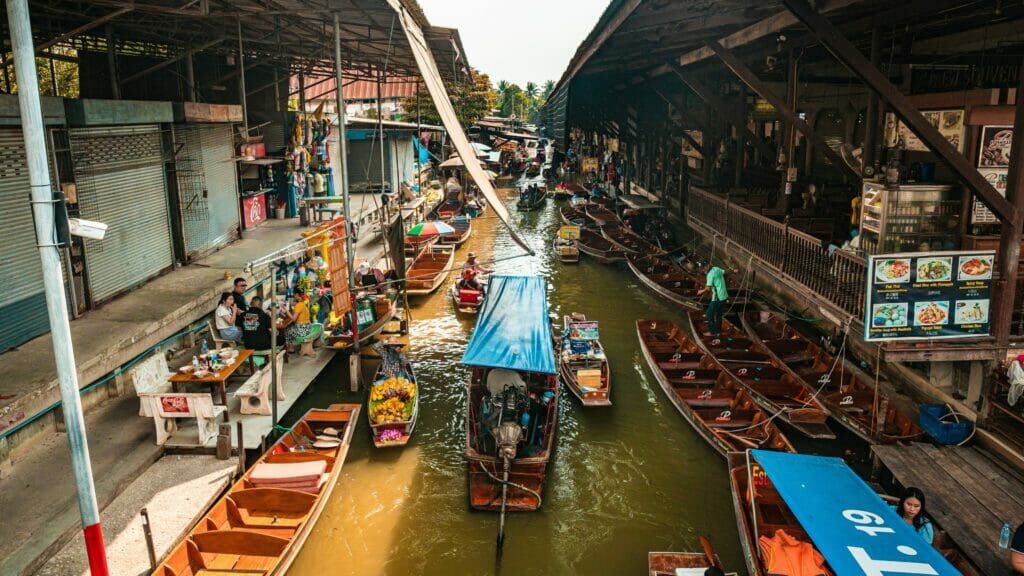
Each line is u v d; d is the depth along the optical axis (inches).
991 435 382.6
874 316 376.8
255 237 807.7
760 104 912.9
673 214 1155.9
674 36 584.1
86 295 510.6
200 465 393.1
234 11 579.8
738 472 390.6
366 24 628.4
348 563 355.9
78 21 593.0
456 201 1485.0
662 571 324.2
